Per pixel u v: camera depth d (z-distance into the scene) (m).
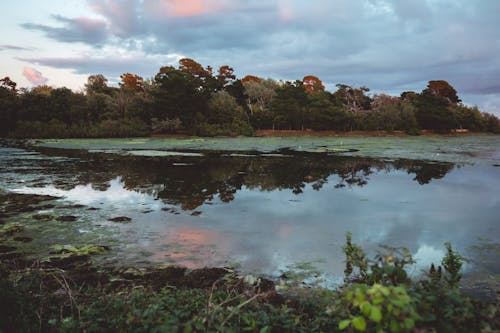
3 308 3.77
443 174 17.64
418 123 67.62
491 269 6.30
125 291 5.02
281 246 7.55
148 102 52.75
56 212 10.18
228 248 7.42
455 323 3.09
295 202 11.56
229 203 11.39
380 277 3.67
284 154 28.48
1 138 46.75
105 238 8.02
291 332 3.72
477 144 42.12
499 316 3.45
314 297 5.12
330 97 65.50
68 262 6.63
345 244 7.70
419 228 8.90
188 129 51.91
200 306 4.26
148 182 15.09
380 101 65.50
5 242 7.73
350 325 3.22
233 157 25.86
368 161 23.42
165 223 9.18
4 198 11.95
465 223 9.32
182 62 76.50
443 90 85.69
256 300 4.80
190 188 13.84
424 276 5.94
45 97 52.72
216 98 56.25
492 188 13.92
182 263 6.62
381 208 10.84
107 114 51.78
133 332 3.40
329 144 40.25
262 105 64.19
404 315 2.54
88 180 15.49
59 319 3.91
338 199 12.05
